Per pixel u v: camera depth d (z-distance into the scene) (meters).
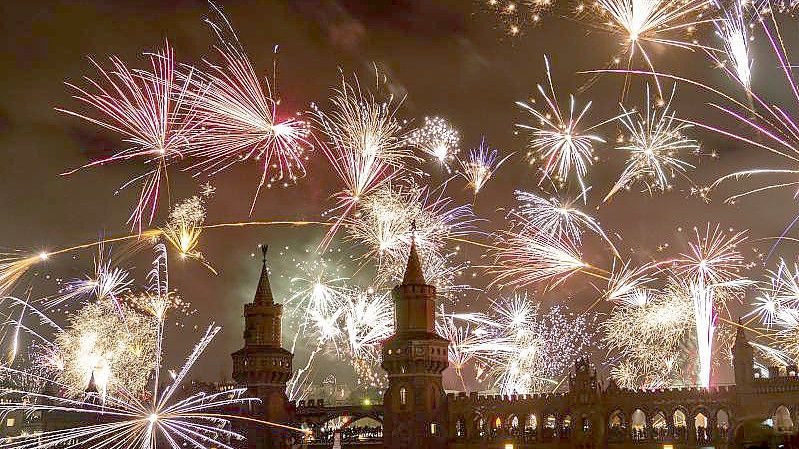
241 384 128.50
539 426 110.44
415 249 124.50
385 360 119.31
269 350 129.00
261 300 132.12
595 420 105.19
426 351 117.50
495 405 113.94
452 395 117.38
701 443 98.69
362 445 120.69
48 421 138.12
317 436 126.88
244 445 125.75
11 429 143.25
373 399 190.75
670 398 101.94
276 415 127.44
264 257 135.50
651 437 102.38
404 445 116.31
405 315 121.75
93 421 125.69
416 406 116.81
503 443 112.06
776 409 94.69
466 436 114.69
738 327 99.81
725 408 98.19
